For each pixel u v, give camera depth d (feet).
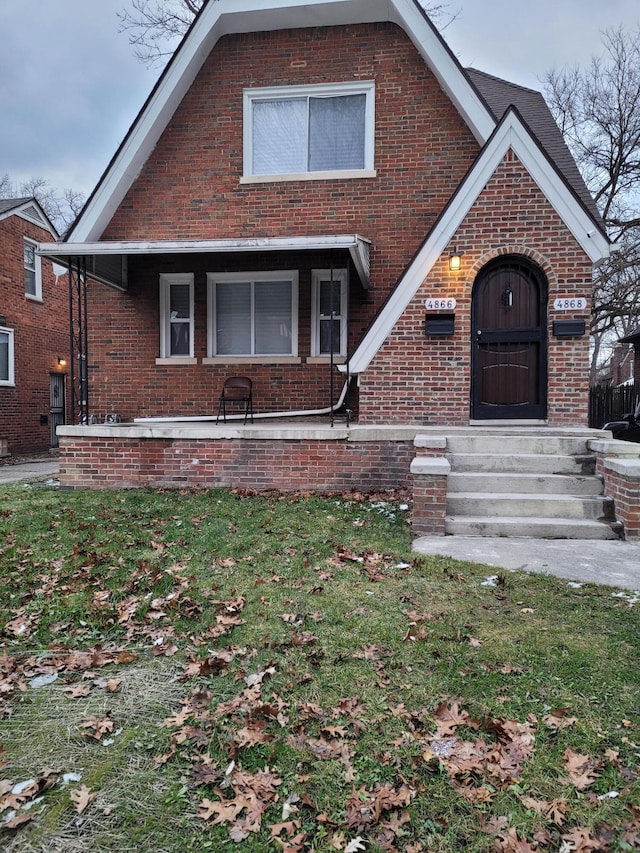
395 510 21.57
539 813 6.74
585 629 11.41
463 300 26.08
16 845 6.41
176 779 7.45
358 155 31.35
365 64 30.68
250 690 9.39
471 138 30.09
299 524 19.62
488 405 26.50
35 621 12.32
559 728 8.27
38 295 56.49
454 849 6.28
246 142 31.81
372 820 6.70
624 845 6.28
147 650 11.03
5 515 21.45
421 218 30.55
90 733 8.39
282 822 6.70
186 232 32.48
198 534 18.48
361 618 12.01
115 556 16.38
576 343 25.43
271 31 31.37
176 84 30.91
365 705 8.96
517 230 25.57
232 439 25.93
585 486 20.66
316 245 25.77
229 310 33.40
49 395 58.29
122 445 26.78
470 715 8.64
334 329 32.35
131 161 31.50
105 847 6.40
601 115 70.28
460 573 14.70
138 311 33.40
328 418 32.04
